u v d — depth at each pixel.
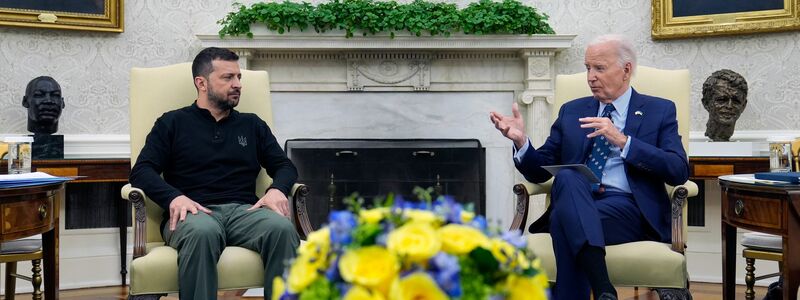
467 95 4.39
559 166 2.31
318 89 4.32
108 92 4.10
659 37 4.16
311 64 4.32
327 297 0.99
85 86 4.05
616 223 2.33
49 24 3.90
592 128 2.57
